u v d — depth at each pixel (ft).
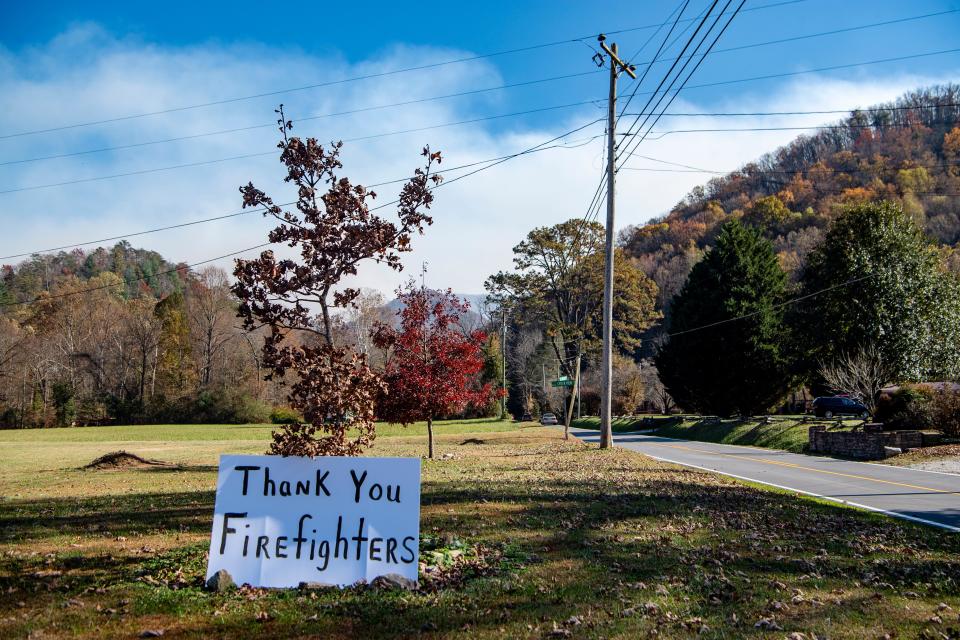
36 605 18.84
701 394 148.77
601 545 26.58
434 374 75.10
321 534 21.50
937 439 79.71
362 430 24.61
